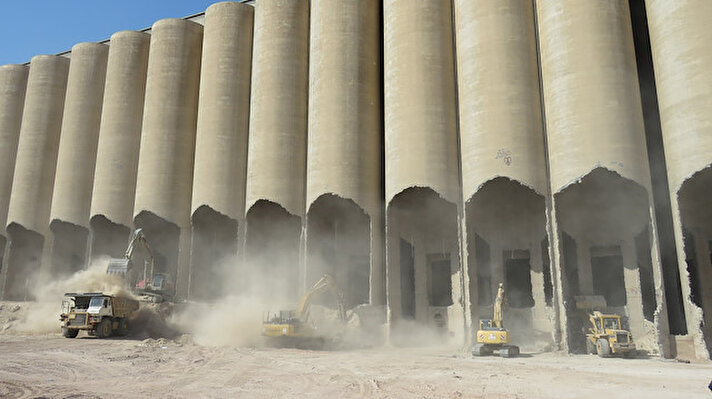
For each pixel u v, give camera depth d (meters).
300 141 29.44
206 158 30.75
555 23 23.12
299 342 21.55
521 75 23.53
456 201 24.27
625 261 22.84
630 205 23.16
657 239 20.23
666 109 20.80
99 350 18.62
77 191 35.97
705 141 19.14
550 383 12.65
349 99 27.52
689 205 22.50
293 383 12.73
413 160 24.64
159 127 32.81
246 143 31.48
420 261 26.64
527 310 23.80
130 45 36.44
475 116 23.84
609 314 20.72
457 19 26.17
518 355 19.39
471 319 22.38
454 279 25.67
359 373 14.23
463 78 24.92
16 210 37.47
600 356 18.83
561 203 23.05
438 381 12.96
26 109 39.56
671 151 20.39
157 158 32.31
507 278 25.41
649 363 16.98
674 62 20.47
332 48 28.38
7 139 40.56
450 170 24.56
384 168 28.75
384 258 26.84
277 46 30.47
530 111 23.16
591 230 23.84
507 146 22.75
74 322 22.80
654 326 20.56
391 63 26.77
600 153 20.91
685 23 20.31
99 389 11.93
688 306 19.06
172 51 34.12
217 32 32.75
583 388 11.95
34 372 14.15
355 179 26.53
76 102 37.53
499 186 24.81
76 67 38.38
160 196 31.70
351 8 28.88
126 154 34.62
